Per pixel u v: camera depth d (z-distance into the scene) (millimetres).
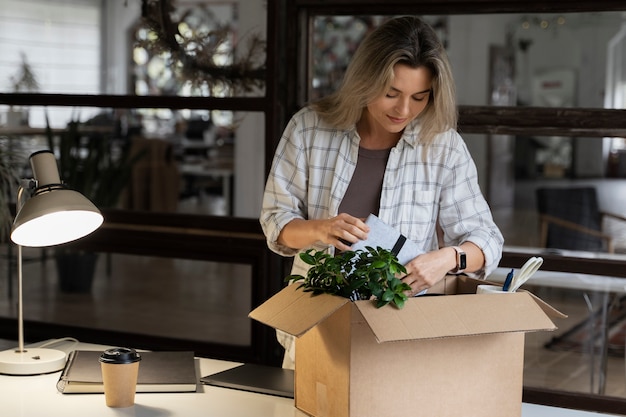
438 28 12430
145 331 3777
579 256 3119
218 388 2016
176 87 3473
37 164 1959
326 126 2316
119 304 3855
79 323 3883
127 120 6094
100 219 2006
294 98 3252
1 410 1851
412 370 1645
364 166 2299
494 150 10477
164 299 3756
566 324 3207
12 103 3662
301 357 1821
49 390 1993
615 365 3176
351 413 1611
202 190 4492
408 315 1592
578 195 6152
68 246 3848
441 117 2164
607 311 3158
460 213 2277
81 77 6359
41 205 1892
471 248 2148
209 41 3398
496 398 1727
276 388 1987
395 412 1641
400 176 2270
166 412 1842
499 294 1693
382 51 2061
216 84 3379
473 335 1638
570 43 12422
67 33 6910
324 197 2320
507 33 12484
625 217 6043
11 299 4008
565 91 12453
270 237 2283
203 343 3592
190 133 6215
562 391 3148
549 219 6160
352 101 2154
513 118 2979
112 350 1887
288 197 2340
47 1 6848
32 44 6590
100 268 3883
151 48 3547
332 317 1655
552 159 10641
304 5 3176
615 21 12125
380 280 1629
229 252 3463
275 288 3410
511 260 3100
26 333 3875
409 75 2059
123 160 4730
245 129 3508
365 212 2297
